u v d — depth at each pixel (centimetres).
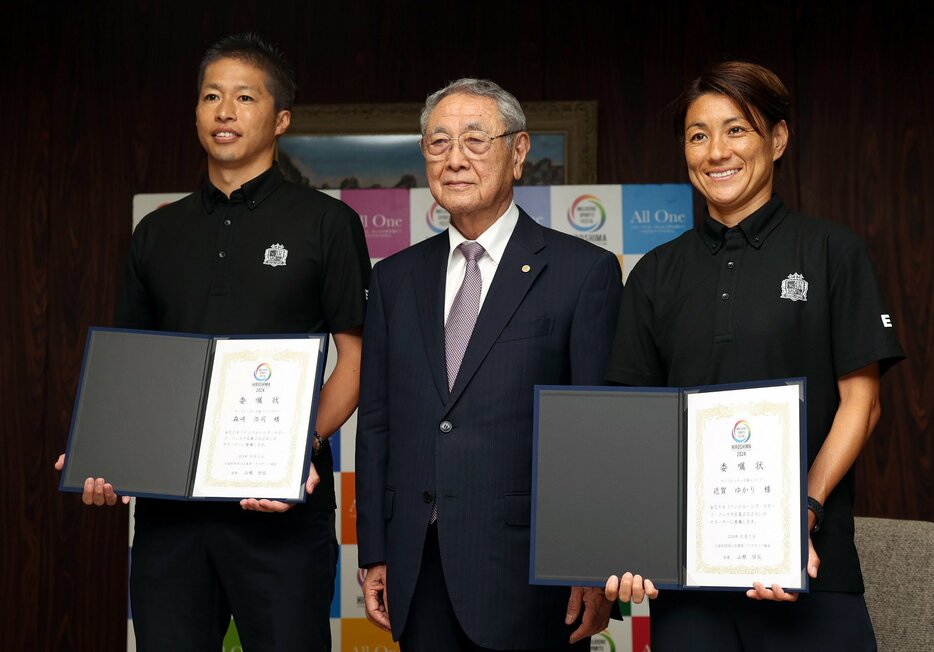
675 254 222
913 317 427
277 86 257
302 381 229
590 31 443
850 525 200
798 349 203
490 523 220
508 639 217
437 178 233
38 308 444
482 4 445
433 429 225
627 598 197
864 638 193
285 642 232
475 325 228
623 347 223
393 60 445
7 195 448
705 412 199
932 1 437
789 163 436
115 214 446
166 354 234
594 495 203
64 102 450
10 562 436
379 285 247
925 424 423
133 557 241
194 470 227
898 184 432
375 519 234
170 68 448
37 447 440
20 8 453
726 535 191
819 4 439
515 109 237
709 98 215
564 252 235
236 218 250
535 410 208
